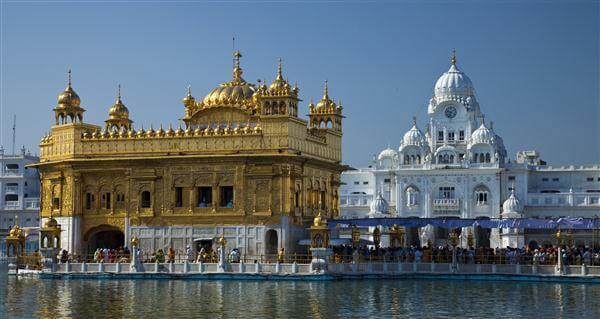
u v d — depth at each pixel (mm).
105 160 70750
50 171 74000
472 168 140500
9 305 47750
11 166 150875
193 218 68688
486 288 56000
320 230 61406
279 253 64250
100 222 71438
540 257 62875
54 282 61000
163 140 70062
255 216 67250
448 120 149875
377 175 145500
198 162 68688
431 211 141500
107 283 59844
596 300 49438
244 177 67625
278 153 67062
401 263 62781
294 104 69188
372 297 50781
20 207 147625
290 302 48406
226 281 60406
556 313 44250
